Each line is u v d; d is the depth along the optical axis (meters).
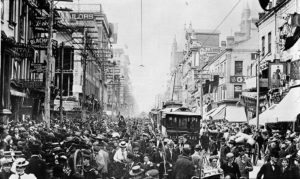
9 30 31.48
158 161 13.67
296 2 30.33
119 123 41.38
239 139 19.58
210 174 11.62
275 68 31.66
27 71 37.53
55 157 11.16
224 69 58.56
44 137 17.38
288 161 11.64
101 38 100.75
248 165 13.11
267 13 37.53
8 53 28.14
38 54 42.03
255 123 31.05
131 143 17.27
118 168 13.09
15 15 33.03
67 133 21.12
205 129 31.95
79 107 58.16
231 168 11.35
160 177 13.34
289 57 31.41
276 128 31.53
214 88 64.94
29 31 39.28
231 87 56.19
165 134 28.67
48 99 25.30
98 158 12.83
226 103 55.75
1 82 27.80
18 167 9.15
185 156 11.41
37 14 41.66
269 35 38.38
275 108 27.80
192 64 95.62
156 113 42.81
